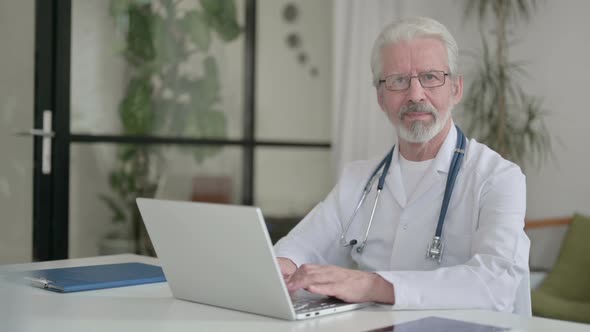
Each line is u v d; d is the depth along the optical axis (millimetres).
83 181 3887
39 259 3750
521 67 4488
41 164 3742
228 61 4445
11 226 3666
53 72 3773
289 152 4734
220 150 4422
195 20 4297
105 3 3932
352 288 1496
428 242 1892
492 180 1839
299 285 1485
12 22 3627
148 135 4113
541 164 4395
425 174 1936
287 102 4719
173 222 1516
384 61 1936
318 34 4855
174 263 1577
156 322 1384
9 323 1127
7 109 3627
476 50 4707
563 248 3871
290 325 1354
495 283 1559
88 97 3889
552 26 4352
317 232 2088
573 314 3371
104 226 3971
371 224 2021
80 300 1608
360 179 2121
